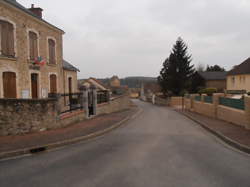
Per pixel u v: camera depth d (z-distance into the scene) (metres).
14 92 11.56
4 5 10.69
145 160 4.90
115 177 3.93
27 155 5.43
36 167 4.51
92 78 43.50
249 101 8.33
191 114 16.62
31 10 16.06
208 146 6.23
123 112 18.86
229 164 4.62
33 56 13.27
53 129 8.54
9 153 5.34
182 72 34.00
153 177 3.91
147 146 6.23
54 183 3.70
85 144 6.54
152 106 35.16
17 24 11.71
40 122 8.05
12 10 11.28
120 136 7.79
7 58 10.92
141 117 15.32
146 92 67.69
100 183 3.67
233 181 3.74
